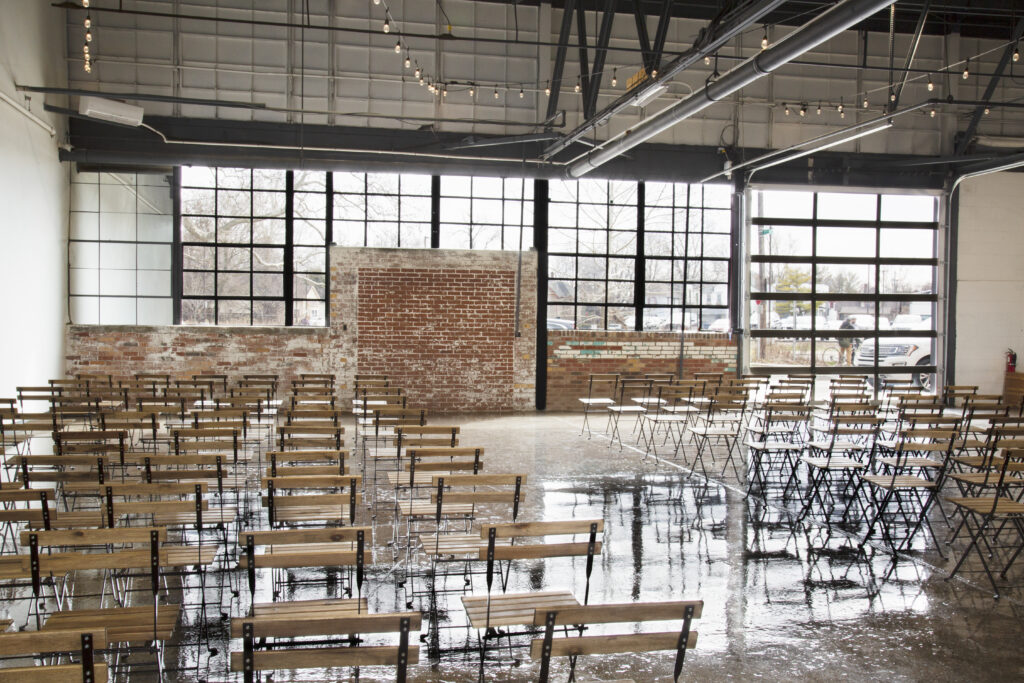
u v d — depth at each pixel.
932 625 4.87
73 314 13.73
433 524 6.84
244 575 5.56
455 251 14.84
